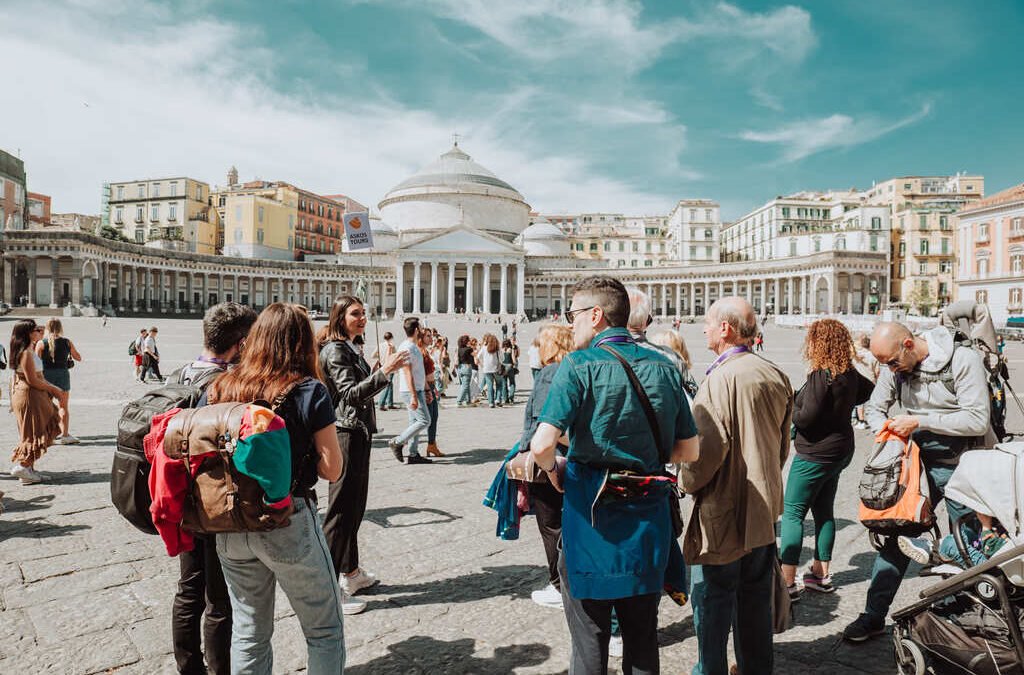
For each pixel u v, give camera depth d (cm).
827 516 477
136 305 6881
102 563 521
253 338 295
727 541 326
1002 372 515
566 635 413
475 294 8844
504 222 9694
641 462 286
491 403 1630
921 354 415
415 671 370
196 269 7431
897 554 400
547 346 474
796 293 8344
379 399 1583
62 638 400
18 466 764
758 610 335
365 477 468
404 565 530
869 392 464
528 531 624
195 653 347
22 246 6125
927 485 422
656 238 10881
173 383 354
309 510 293
